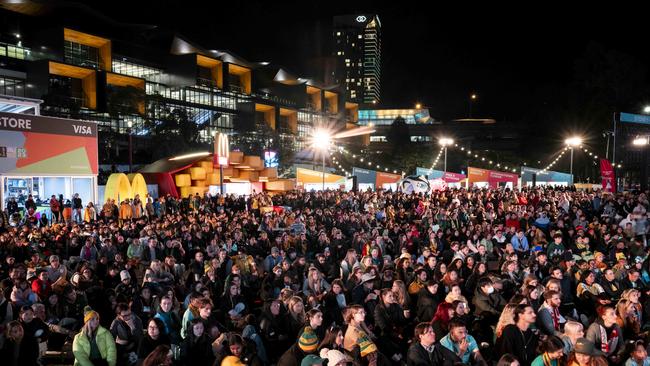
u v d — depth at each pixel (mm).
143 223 18422
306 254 15680
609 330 6836
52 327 8305
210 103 74750
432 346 6047
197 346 6680
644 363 6020
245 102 77375
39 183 26906
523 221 19141
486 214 22359
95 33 60844
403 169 70562
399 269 10602
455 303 7422
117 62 65688
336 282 8922
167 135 56750
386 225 18609
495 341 6613
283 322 7840
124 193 26328
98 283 10164
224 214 20609
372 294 8648
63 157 23859
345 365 4926
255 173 37625
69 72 55844
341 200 28953
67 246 14961
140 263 12938
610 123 66062
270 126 80250
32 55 57438
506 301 8914
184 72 71000
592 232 15969
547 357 5348
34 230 16172
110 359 6449
